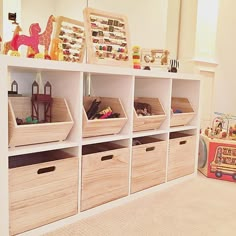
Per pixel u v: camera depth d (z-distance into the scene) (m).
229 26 2.83
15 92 1.45
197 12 2.54
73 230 1.28
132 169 1.61
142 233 1.27
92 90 1.74
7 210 1.11
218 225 1.36
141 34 2.33
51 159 1.45
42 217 1.23
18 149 1.16
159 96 1.83
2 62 1.04
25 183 1.16
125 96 1.58
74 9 1.91
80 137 1.35
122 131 1.60
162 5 2.47
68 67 1.24
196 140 2.06
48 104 1.40
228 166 1.99
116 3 2.14
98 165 1.43
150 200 1.63
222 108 2.94
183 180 1.98
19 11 1.62
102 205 1.47
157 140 1.84
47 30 1.38
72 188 1.33
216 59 2.88
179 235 1.26
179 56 2.67
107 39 1.57
